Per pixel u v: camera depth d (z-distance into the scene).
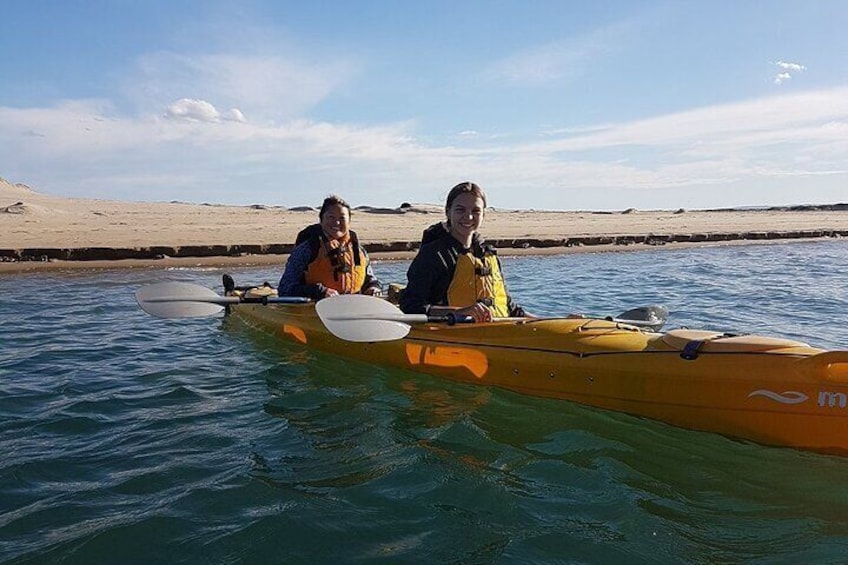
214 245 15.39
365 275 6.93
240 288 8.23
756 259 17.19
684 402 4.03
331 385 5.26
